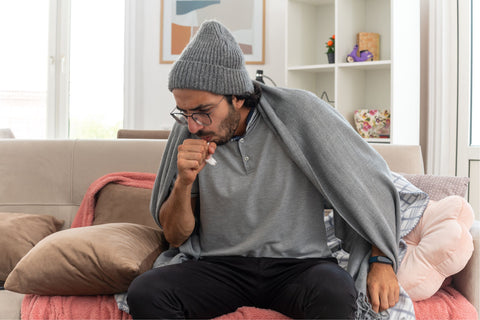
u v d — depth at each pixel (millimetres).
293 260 1535
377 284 1467
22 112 4508
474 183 3336
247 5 4207
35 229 2020
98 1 4484
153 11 4301
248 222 1566
